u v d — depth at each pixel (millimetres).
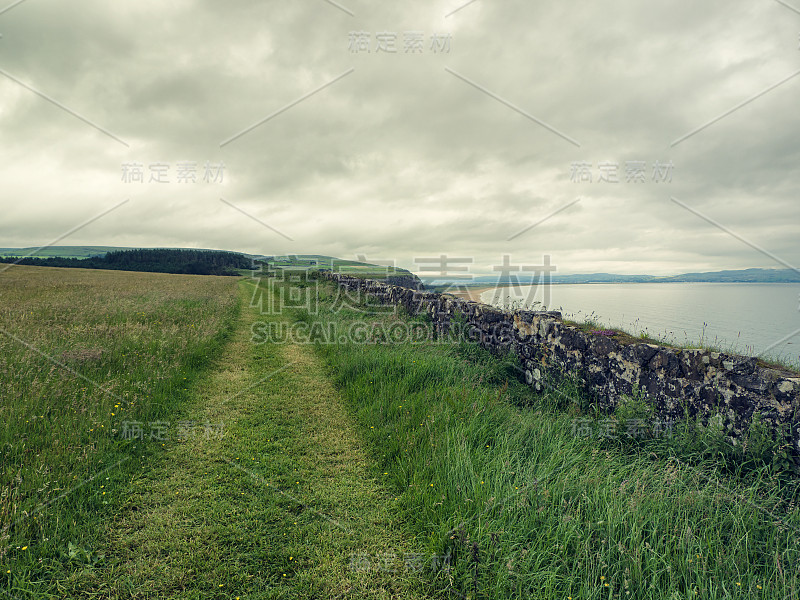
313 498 3908
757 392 3898
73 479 3809
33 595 2676
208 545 3240
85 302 13641
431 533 3311
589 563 2834
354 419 5832
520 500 3416
